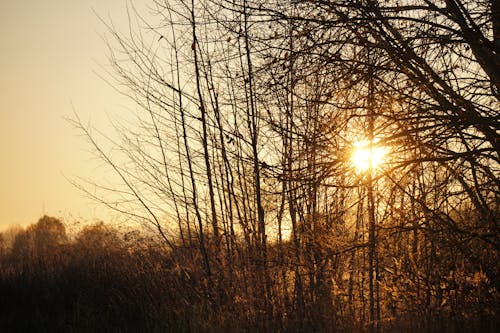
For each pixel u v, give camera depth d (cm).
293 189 708
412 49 699
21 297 1370
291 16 700
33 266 1533
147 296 1080
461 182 730
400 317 822
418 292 794
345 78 692
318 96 708
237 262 980
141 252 1154
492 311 750
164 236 1073
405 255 810
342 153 689
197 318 957
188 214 1048
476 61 713
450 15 709
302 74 703
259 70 711
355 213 809
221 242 1025
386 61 706
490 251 758
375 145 683
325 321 871
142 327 1044
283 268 908
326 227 781
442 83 710
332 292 887
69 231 1375
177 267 1042
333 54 692
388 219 760
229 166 984
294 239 889
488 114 703
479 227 742
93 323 1118
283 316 908
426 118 696
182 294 1049
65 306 1273
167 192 1047
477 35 703
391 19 710
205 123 954
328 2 695
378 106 702
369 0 715
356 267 885
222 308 973
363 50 715
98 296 1222
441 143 698
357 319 873
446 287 768
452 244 744
